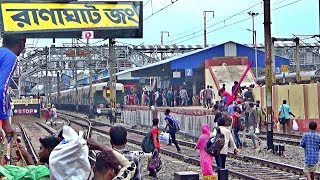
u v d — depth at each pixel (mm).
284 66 50719
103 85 63219
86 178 5129
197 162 21812
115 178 5520
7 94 5289
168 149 26969
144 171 19844
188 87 60281
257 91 37344
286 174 18328
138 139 33938
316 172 17156
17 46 5910
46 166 5992
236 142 25172
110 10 8930
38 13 8539
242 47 61031
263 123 34094
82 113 73438
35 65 83312
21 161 6633
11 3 8461
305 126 32719
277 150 23578
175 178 9211
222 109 28953
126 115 48344
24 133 37031
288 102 34594
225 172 10453
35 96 73000
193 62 59031
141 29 9109
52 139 6062
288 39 41031
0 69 5242
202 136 14266
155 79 66562
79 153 5094
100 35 9117
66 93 92562
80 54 73938
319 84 31672
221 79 47156
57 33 8797
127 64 79375
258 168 19891
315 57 80125
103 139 34875
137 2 9008
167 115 26016
